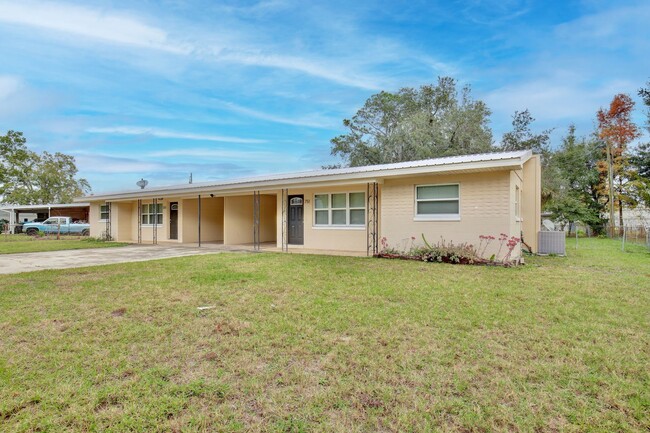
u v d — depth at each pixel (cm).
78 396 294
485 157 1019
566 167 3022
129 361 360
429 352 379
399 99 2955
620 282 741
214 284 717
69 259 1199
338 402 287
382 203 1199
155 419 263
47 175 4622
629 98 2762
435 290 660
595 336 425
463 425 257
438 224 1103
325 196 1410
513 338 419
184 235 1911
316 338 419
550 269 919
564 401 287
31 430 251
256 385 312
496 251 1015
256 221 1523
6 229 3275
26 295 635
